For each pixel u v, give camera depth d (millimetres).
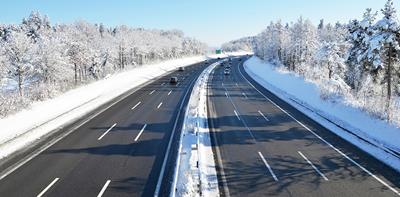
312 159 19391
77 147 20797
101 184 15352
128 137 23094
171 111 32438
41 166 17594
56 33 107938
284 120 29688
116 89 47938
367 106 29812
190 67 104062
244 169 17719
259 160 19156
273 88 53125
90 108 33594
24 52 57469
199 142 22219
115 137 23094
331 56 58656
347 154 20297
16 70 56750
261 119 30047
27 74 60875
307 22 90688
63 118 28688
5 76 55531
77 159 18656
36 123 26422
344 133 25172
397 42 30453
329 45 59375
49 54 64125
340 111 31859
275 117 30938
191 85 55469
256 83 61125
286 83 53812
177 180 15703
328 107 34344
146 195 14250
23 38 57312
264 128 26734
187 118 29203
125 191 14633
